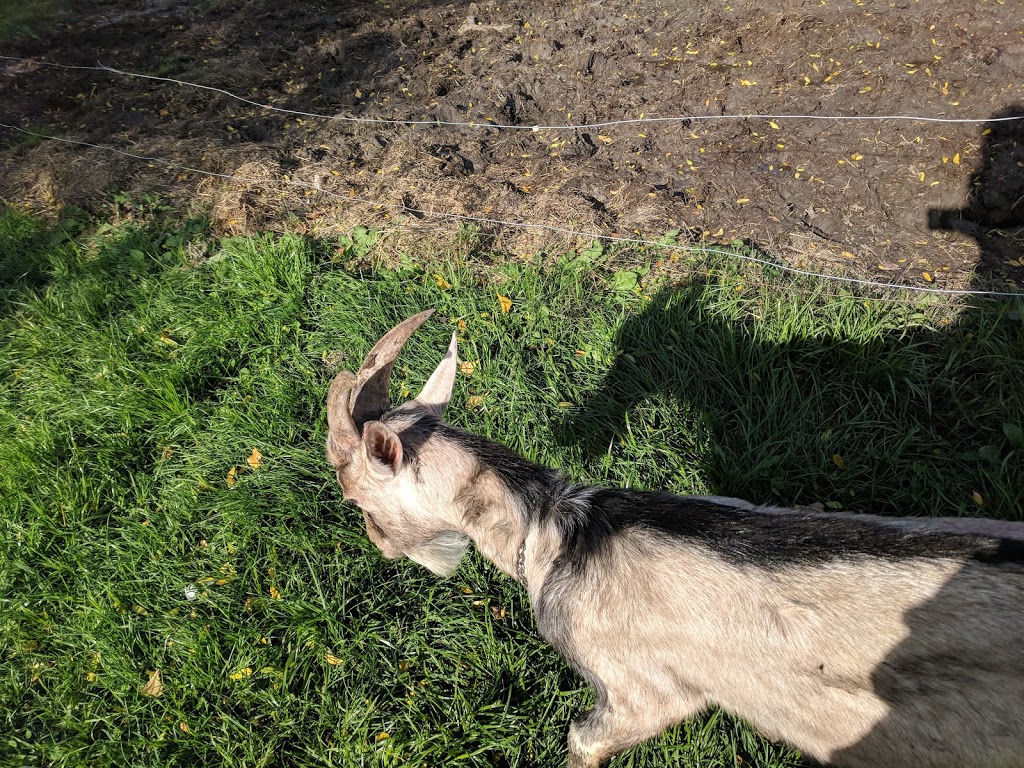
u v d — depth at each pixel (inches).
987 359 73.4
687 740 55.4
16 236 103.7
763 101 110.3
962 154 94.8
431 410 51.8
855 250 87.8
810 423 72.4
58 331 88.1
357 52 144.1
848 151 99.6
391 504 51.4
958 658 40.7
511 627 62.7
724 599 44.7
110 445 76.5
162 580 66.9
